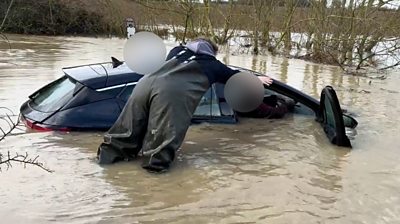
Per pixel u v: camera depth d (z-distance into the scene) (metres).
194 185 4.37
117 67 6.29
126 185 4.30
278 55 20.02
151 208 3.86
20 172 4.41
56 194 4.01
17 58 13.89
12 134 5.45
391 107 8.69
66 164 4.70
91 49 18.91
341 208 4.03
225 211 3.86
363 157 5.42
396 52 19.23
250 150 5.43
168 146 4.74
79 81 5.84
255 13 22.22
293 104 7.03
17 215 3.60
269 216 3.80
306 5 21.70
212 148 5.44
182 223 3.62
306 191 4.35
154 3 19.56
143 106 4.96
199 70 5.09
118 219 3.64
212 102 6.34
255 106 5.45
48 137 5.43
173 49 5.40
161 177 4.54
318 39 18.27
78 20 30.80
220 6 22.64
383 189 4.48
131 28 23.91
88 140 5.42
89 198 3.98
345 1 18.19
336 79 12.84
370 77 13.77
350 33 17.41
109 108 5.75
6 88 8.41
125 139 4.95
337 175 4.80
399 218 3.89
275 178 4.63
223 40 22.48
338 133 5.75
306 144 5.75
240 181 4.51
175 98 4.86
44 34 29.52
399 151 5.71
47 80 9.52
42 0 29.78
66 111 5.70
